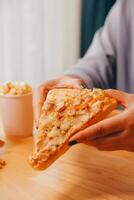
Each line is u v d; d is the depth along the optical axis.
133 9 1.32
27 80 1.77
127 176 0.70
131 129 0.64
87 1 1.74
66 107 0.67
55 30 1.80
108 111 0.66
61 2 1.77
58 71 1.87
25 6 1.66
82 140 0.63
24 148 0.81
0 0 1.59
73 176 0.70
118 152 0.79
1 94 0.85
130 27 1.32
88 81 1.13
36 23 1.71
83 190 0.65
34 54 1.75
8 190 0.65
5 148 0.81
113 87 1.30
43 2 1.72
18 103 0.84
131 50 1.32
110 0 1.71
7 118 0.86
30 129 0.87
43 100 0.81
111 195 0.64
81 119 0.65
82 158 0.76
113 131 0.64
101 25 1.75
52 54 1.83
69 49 1.86
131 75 1.33
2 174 0.71
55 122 0.66
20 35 1.69
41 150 0.64
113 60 1.30
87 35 1.80
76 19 1.82
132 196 0.64
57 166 0.73
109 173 0.71
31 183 0.68
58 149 0.63
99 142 0.67
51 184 0.67
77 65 1.22
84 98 0.67
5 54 1.68
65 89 0.71
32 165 0.64
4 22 1.63
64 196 0.64
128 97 0.69
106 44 1.32
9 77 1.72
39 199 0.63
